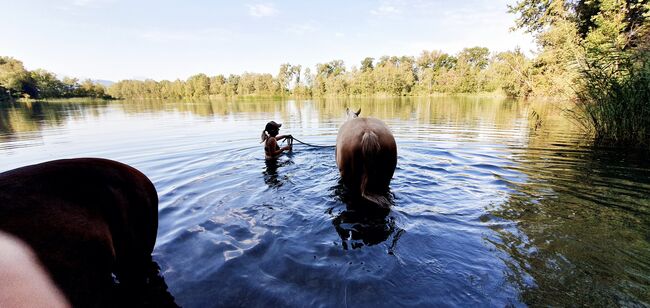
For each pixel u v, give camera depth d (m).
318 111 23.95
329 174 6.02
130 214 2.50
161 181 5.72
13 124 15.91
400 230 3.72
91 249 1.88
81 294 1.74
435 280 2.80
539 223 3.88
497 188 5.12
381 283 2.75
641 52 8.73
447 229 3.74
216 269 2.99
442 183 5.39
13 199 1.71
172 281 2.83
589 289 2.69
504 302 2.55
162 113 24.17
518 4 26.14
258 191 5.10
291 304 2.52
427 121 14.83
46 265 1.60
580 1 22.75
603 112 9.11
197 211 4.34
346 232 3.69
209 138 10.61
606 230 3.68
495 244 3.41
